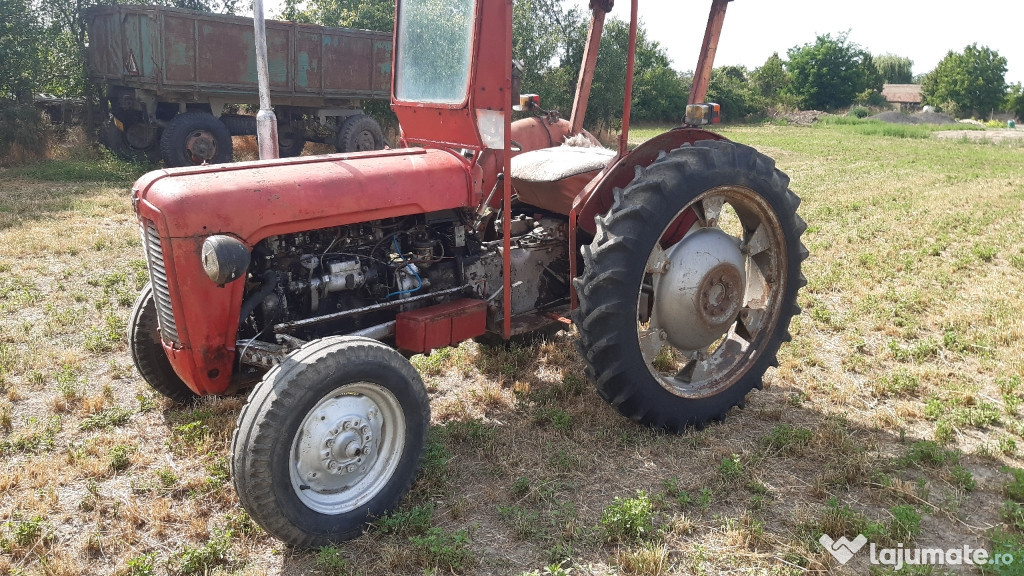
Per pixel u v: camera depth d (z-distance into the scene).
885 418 4.44
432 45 4.17
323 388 3.08
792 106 55.50
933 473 3.83
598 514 3.49
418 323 3.91
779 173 4.45
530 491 3.64
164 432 4.29
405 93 4.44
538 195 4.74
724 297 4.39
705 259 4.25
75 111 16.50
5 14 15.05
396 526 3.32
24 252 7.92
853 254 8.38
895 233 9.52
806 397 4.83
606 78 11.12
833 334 5.97
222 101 13.99
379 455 3.45
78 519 3.46
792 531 3.36
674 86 37.56
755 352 4.61
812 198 12.51
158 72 12.83
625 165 4.20
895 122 48.16
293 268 3.72
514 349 5.41
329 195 3.58
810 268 7.79
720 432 4.38
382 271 4.08
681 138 4.38
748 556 3.17
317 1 20.47
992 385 4.95
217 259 3.07
